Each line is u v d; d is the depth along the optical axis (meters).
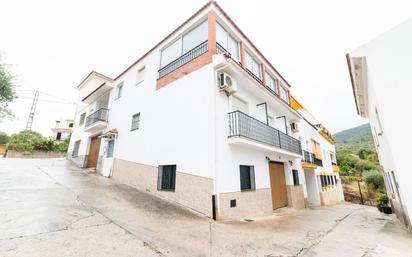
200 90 7.49
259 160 8.79
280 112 12.11
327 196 17.33
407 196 4.98
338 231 6.16
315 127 19.19
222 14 8.87
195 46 8.59
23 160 15.16
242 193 7.18
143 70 11.72
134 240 3.65
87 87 18.08
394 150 5.23
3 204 4.70
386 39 5.84
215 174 6.26
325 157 20.95
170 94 8.87
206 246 3.86
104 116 13.47
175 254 3.35
